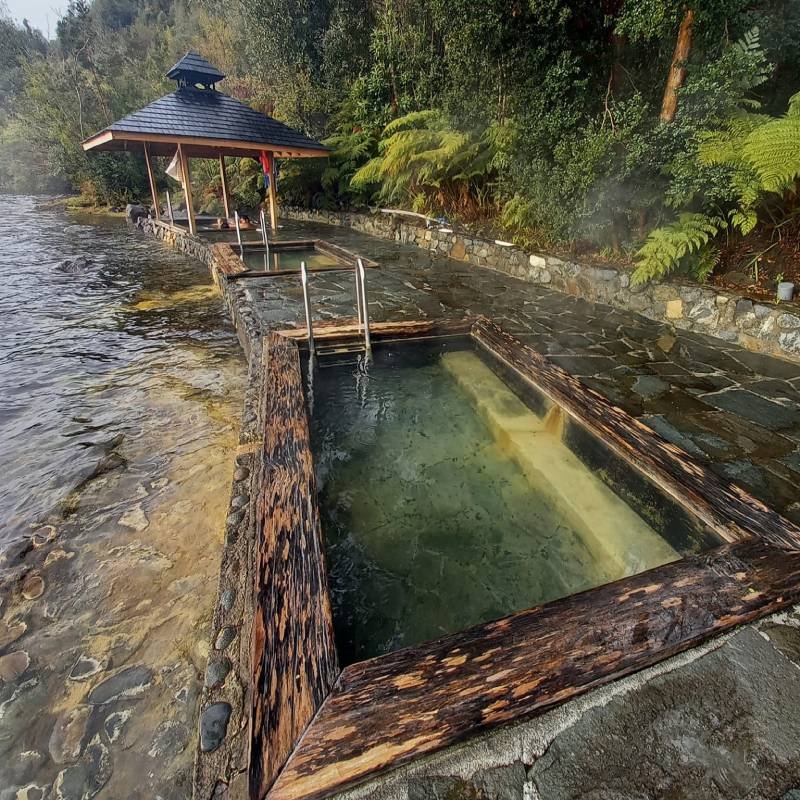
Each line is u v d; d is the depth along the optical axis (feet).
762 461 7.80
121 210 59.21
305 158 40.45
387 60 32.07
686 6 12.11
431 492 8.17
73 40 79.30
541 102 16.79
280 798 3.13
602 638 4.22
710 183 12.60
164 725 4.69
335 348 13.11
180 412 11.41
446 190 27.40
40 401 11.97
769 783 3.30
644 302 15.38
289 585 4.93
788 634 4.39
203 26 62.54
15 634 5.71
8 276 25.52
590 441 8.33
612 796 3.22
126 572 6.65
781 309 11.76
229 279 20.86
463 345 13.97
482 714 3.61
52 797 4.09
